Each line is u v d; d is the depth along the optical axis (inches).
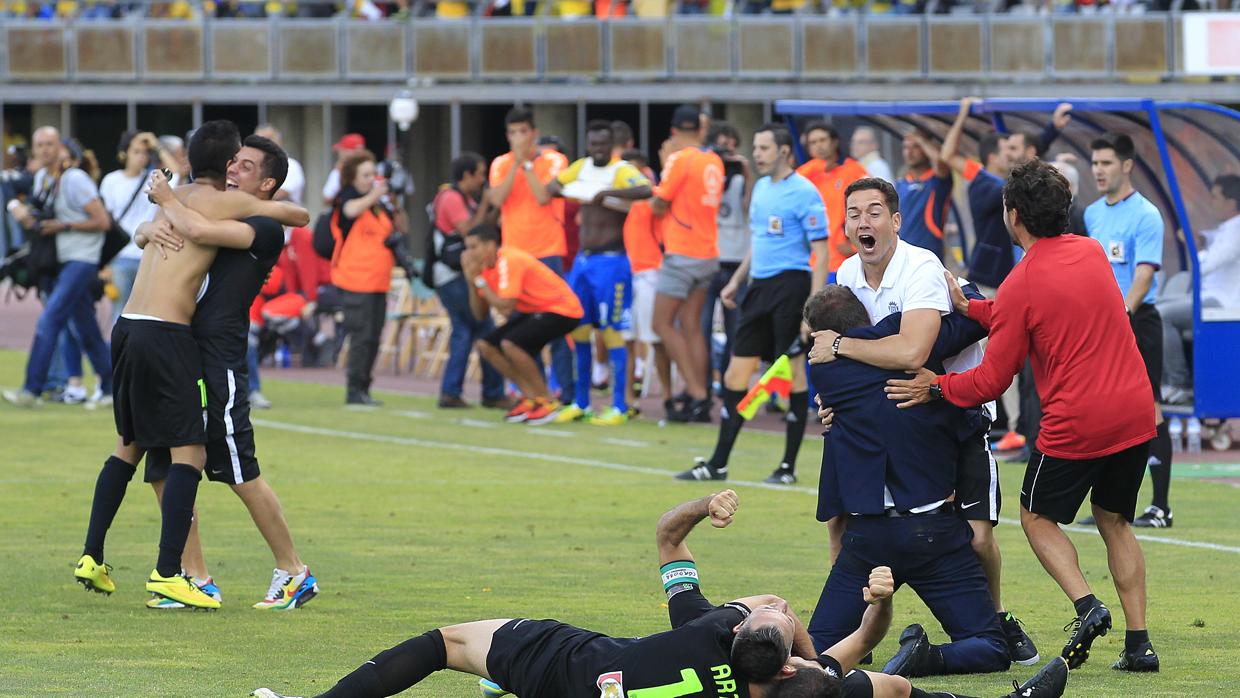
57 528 912.3
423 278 1544.0
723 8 3127.5
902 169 1684.3
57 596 733.9
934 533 585.9
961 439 593.3
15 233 1829.5
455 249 1510.8
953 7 3004.4
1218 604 726.5
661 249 1424.7
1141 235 936.9
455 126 3129.9
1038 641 653.3
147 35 3186.5
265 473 1135.6
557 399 1579.7
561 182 1428.4
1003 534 919.0
